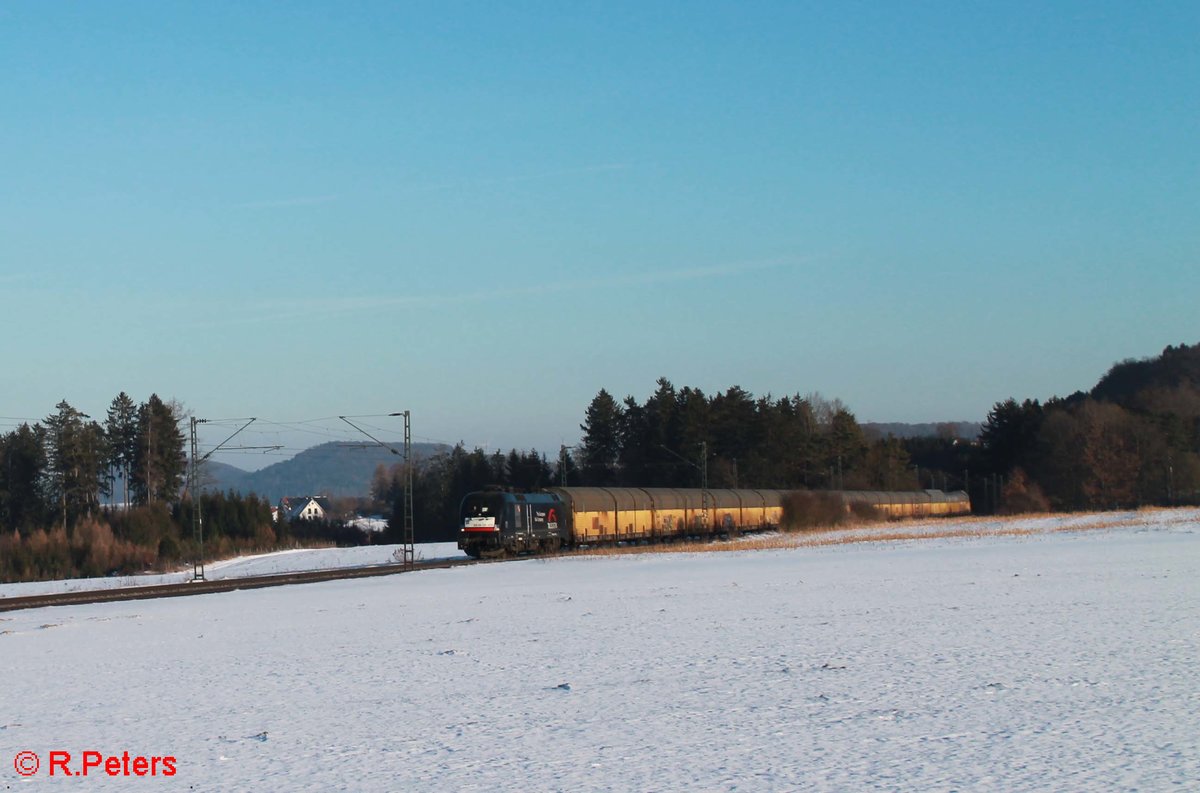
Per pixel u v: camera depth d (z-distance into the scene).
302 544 130.62
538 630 28.14
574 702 17.72
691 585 41.12
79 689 21.48
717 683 18.97
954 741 13.95
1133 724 14.62
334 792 12.67
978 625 25.78
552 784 12.60
